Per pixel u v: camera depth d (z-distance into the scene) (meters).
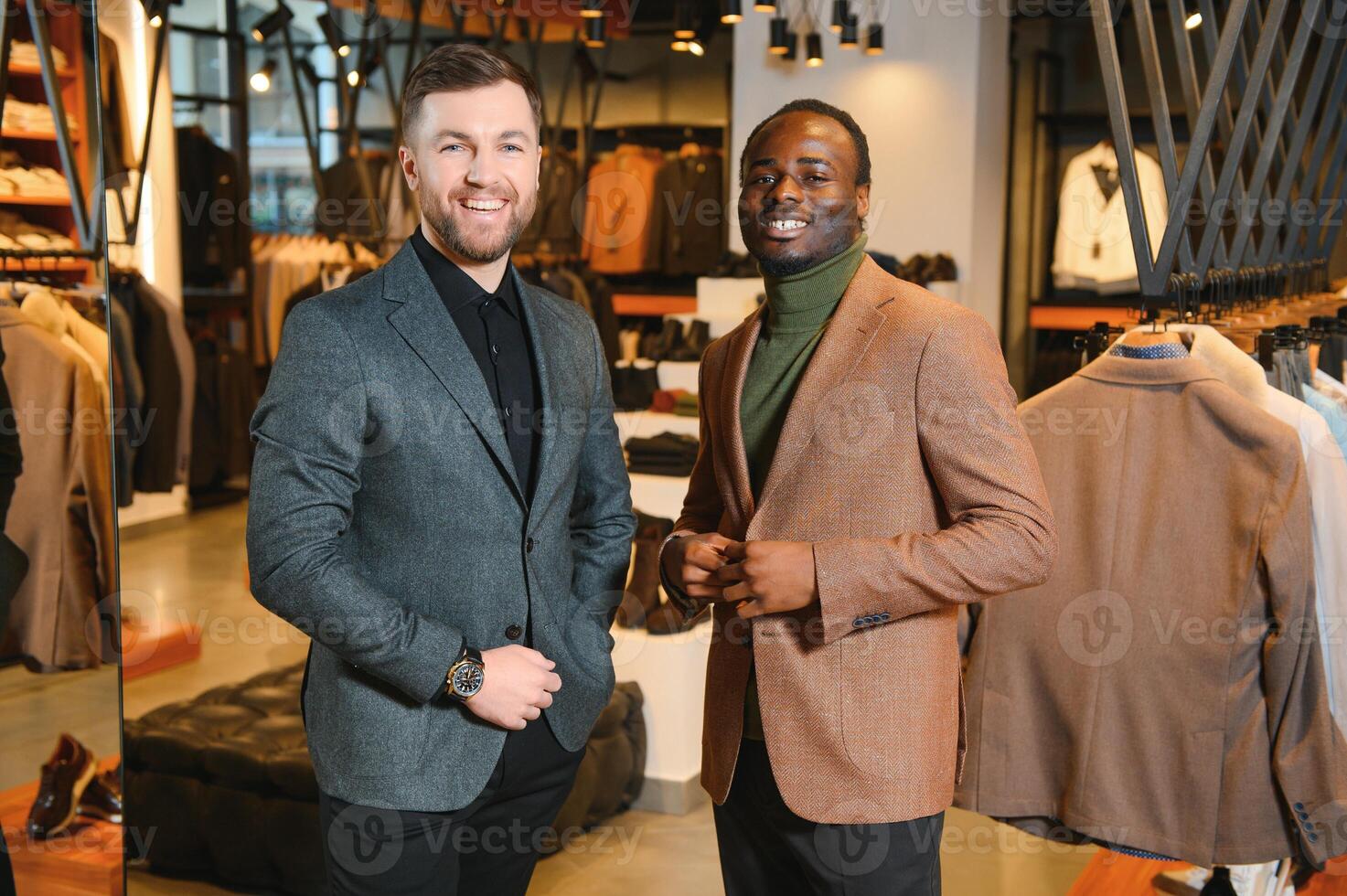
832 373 1.44
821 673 1.43
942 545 1.33
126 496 5.20
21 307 2.00
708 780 1.60
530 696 1.46
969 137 5.49
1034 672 1.88
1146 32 2.07
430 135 1.45
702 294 4.77
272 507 1.39
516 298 1.62
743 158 1.51
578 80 7.66
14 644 2.04
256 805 2.58
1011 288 7.09
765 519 1.47
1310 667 1.68
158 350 5.26
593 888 2.67
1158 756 1.79
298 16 6.79
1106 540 1.82
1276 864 2.38
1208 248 2.24
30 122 1.89
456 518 1.47
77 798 2.11
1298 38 2.69
